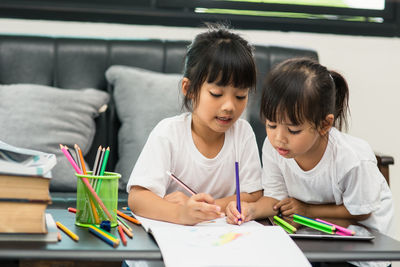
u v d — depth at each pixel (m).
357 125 2.38
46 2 2.17
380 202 1.28
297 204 1.26
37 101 1.81
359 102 2.38
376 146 2.39
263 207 1.22
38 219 0.81
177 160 1.28
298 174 1.30
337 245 0.88
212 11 2.32
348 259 0.83
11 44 1.96
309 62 1.13
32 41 1.98
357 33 2.40
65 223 0.97
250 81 1.16
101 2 2.23
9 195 0.80
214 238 0.86
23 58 1.95
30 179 0.81
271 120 1.08
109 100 1.95
